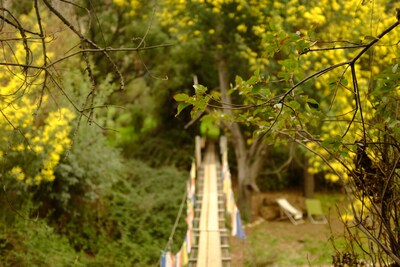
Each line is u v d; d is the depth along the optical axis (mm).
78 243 9445
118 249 9797
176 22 12859
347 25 8484
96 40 12492
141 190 12547
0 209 7879
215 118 3605
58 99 8336
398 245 2479
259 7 10461
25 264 7387
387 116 2574
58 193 8992
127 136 16172
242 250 10664
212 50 14039
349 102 7711
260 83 2678
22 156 7625
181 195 12445
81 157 9383
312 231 12602
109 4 13180
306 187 15477
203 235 8523
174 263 5965
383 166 2537
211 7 11984
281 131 2982
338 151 2627
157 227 11203
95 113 9523
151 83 15781
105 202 10875
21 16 6531
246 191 14328
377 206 2541
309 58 8492
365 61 6973
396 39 4105
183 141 16781
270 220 14320
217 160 17062
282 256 9812
